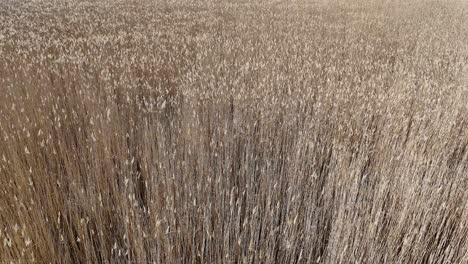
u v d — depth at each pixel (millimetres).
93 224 2385
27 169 2676
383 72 5523
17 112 3453
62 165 2953
